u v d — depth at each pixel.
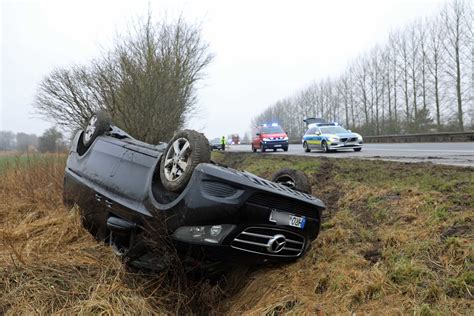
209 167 3.47
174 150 3.72
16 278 3.52
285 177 5.02
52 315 3.04
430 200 4.73
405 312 2.78
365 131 48.69
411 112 43.59
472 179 5.59
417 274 3.19
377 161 9.77
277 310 3.24
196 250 3.41
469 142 20.52
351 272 3.48
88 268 3.95
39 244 4.77
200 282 4.01
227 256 3.45
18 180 8.60
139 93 11.31
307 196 4.09
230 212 3.32
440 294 2.89
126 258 3.96
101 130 5.29
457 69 36.59
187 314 3.66
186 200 3.38
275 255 3.68
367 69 52.03
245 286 4.04
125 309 3.23
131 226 3.92
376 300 3.04
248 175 3.93
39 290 3.34
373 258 3.72
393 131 44.53
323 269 3.77
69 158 5.66
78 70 11.12
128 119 11.30
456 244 3.46
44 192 7.64
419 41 42.09
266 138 23.48
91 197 4.64
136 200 3.89
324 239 4.43
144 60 11.92
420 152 14.39
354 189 6.22
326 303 3.17
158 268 3.87
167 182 3.65
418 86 42.28
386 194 5.50
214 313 3.79
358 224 4.70
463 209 4.27
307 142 21.38
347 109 58.72
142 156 4.22
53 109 11.10
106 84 11.19
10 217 6.48
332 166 9.32
